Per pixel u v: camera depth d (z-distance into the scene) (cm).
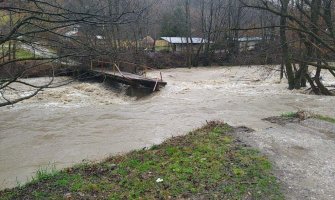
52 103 2153
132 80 2548
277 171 782
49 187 691
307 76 2412
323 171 793
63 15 497
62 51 599
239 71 3981
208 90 2583
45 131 1531
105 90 2630
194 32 5994
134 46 4109
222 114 1745
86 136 1428
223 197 646
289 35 1888
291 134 1088
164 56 4847
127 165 804
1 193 692
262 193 670
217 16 5034
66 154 1206
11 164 1127
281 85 2836
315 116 1352
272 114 1712
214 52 4956
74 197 640
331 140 1034
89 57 577
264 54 1473
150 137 1377
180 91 2544
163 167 780
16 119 1766
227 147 920
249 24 4525
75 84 2800
